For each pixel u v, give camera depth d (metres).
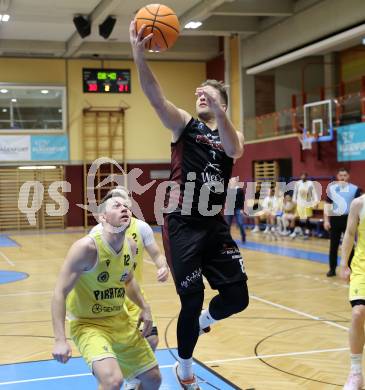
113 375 3.40
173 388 4.75
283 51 18.83
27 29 19.75
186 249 3.94
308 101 20.77
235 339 6.36
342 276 4.86
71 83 23.12
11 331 6.91
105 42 21.78
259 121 20.33
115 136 23.56
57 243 17.67
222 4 17.20
